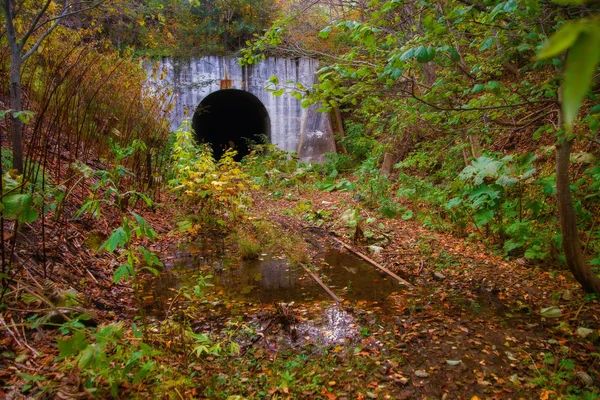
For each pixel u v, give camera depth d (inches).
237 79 663.8
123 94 288.2
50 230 168.2
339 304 164.4
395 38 130.6
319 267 211.9
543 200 239.9
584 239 210.7
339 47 483.8
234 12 721.0
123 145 257.0
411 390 110.0
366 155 607.8
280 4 683.4
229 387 104.3
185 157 285.4
